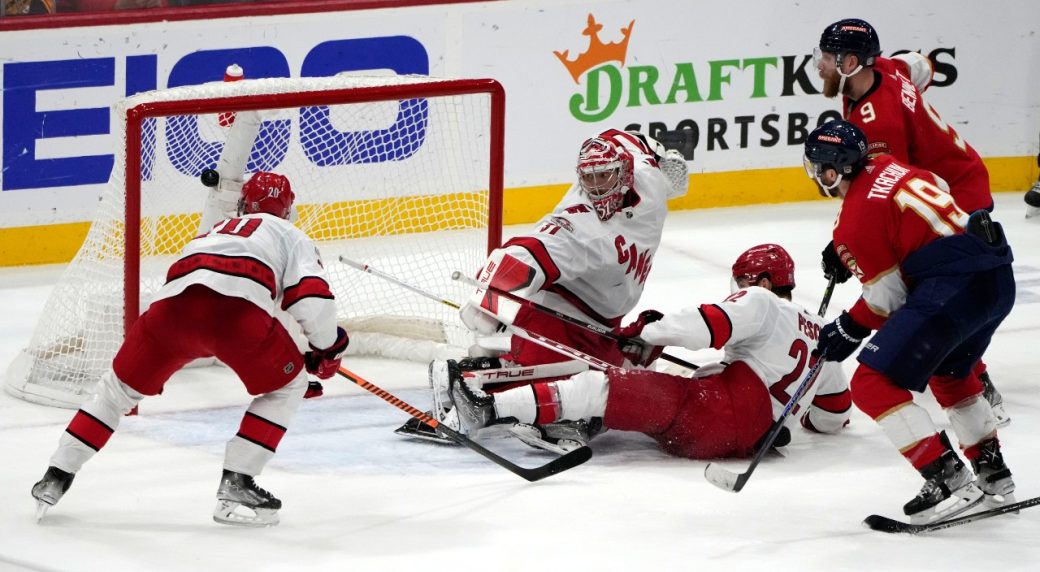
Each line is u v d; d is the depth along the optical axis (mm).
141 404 20656
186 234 28281
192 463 18047
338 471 17734
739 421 17922
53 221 29312
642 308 26641
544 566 14602
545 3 32406
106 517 15945
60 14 28438
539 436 18547
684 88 34094
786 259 18703
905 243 15812
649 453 18625
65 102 28859
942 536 15758
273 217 15797
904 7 35188
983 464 16562
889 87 20484
